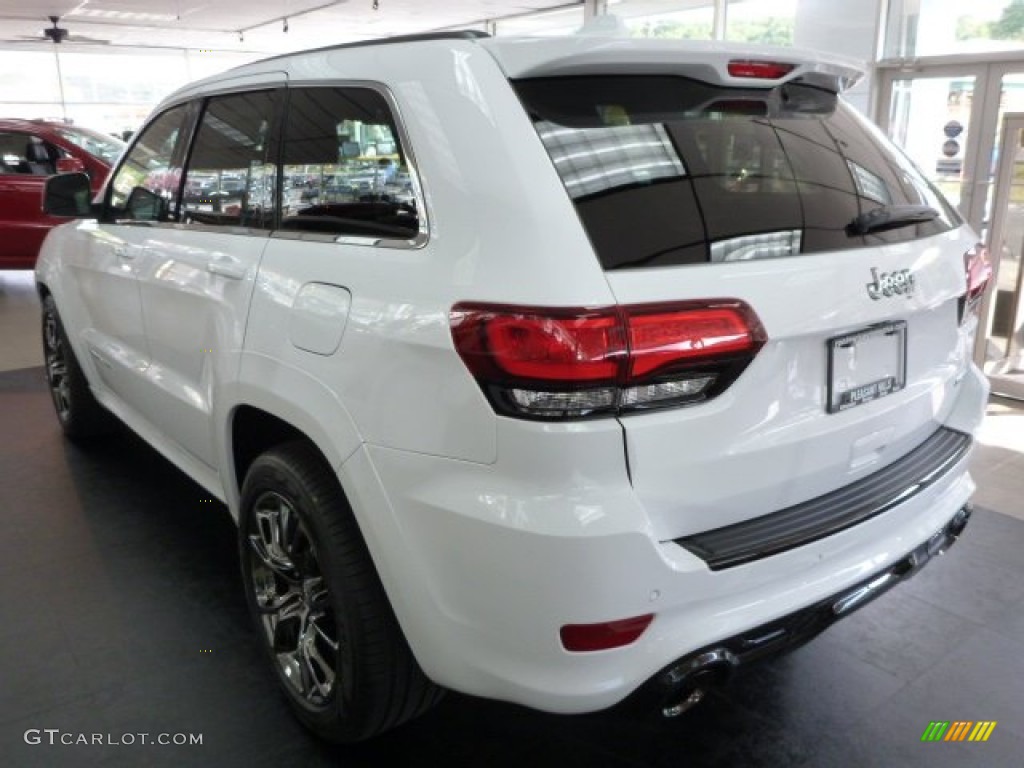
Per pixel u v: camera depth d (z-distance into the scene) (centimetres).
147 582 265
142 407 288
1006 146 509
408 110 160
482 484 141
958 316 193
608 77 153
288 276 184
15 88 1748
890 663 228
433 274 148
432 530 147
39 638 235
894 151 199
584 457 133
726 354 139
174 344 245
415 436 148
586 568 133
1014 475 366
